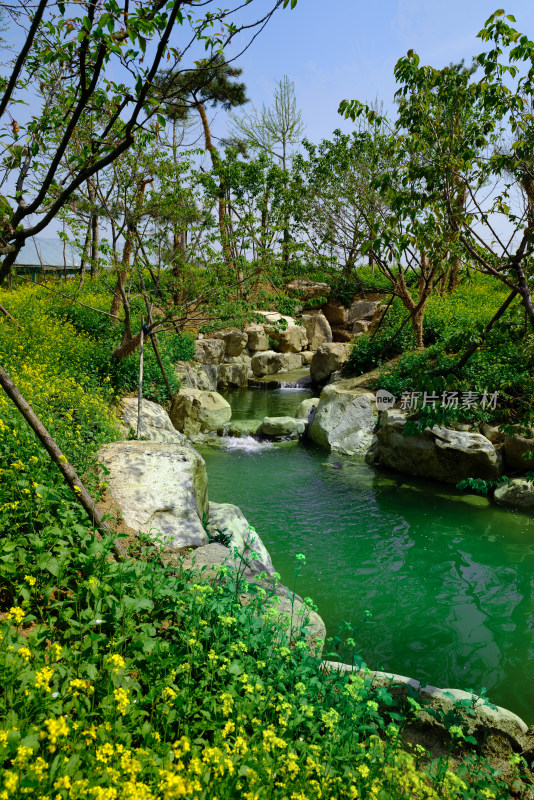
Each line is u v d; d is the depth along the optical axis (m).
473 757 3.68
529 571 7.44
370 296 26.33
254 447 13.80
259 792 2.51
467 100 5.47
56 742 2.42
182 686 3.29
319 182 17.06
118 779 2.36
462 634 5.97
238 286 13.20
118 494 6.05
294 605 4.96
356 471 11.83
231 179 19.14
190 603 4.00
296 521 9.02
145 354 14.13
